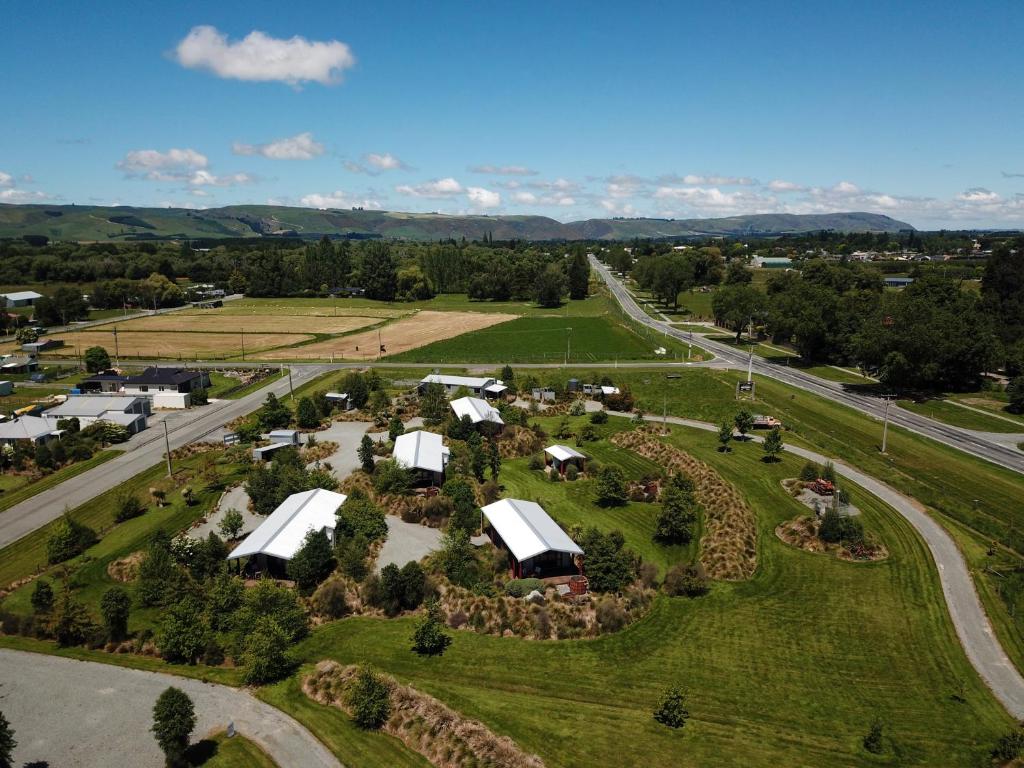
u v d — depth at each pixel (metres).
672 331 166.12
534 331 164.75
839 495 58.81
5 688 35.75
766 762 29.97
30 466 73.00
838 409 93.44
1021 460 71.81
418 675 36.69
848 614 42.97
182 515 59.28
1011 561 49.34
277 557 48.00
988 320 105.50
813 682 36.12
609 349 140.62
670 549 53.22
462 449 73.44
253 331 170.50
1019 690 35.53
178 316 197.62
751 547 52.22
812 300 129.12
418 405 94.81
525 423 85.38
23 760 30.33
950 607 43.59
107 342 156.62
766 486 64.56
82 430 82.31
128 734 32.09
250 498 61.00
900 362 97.38
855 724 32.75
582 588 45.66
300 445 78.94
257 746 31.12
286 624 40.16
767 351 137.75
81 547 52.66
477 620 42.03
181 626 38.47
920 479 66.44
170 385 102.62
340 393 98.56
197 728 32.41
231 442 80.38
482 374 118.81
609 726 32.34
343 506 55.12
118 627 40.34
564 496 63.59
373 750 30.98
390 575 43.88
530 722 32.56
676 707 32.34
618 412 95.44
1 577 49.41
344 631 41.53
